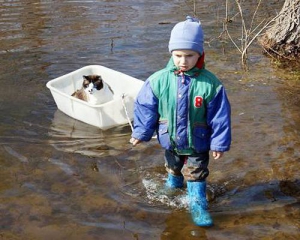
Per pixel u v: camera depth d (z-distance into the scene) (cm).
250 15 750
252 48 638
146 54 593
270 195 387
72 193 390
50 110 491
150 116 363
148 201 383
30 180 402
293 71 573
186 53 347
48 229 360
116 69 559
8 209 375
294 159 421
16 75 551
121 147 440
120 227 362
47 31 669
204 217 363
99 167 416
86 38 644
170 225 364
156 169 414
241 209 376
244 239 353
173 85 355
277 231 358
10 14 734
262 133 452
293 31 609
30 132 458
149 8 775
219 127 354
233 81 545
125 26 688
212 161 420
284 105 496
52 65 572
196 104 353
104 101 488
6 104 499
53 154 430
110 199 384
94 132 459
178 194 388
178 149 365
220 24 714
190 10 769
